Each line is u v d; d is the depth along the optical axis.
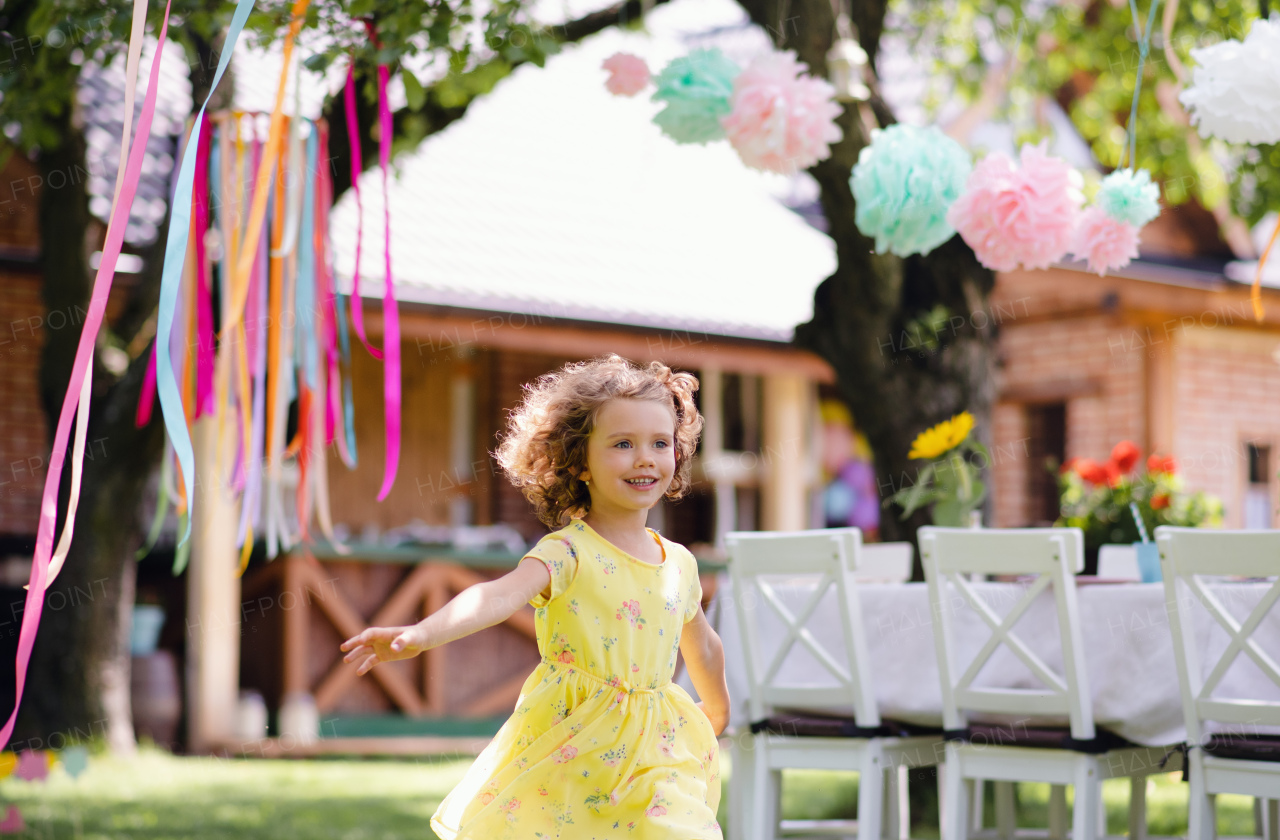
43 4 4.55
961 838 3.52
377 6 4.07
